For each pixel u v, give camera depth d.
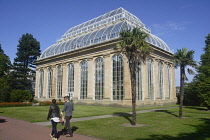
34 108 30.47
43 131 12.09
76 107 32.88
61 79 48.50
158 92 40.34
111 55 36.50
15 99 42.62
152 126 14.13
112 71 36.09
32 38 77.31
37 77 58.09
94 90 39.12
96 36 41.59
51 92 51.41
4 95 41.41
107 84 36.22
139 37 16.47
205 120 17.70
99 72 38.72
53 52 53.31
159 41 46.44
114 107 33.16
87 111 25.56
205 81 29.72
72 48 46.72
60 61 49.09
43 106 35.59
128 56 16.70
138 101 34.09
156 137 10.48
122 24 38.38
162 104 41.34
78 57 43.75
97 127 13.52
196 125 14.70
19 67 64.62
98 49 39.12
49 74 53.66
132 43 15.92
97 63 39.56
